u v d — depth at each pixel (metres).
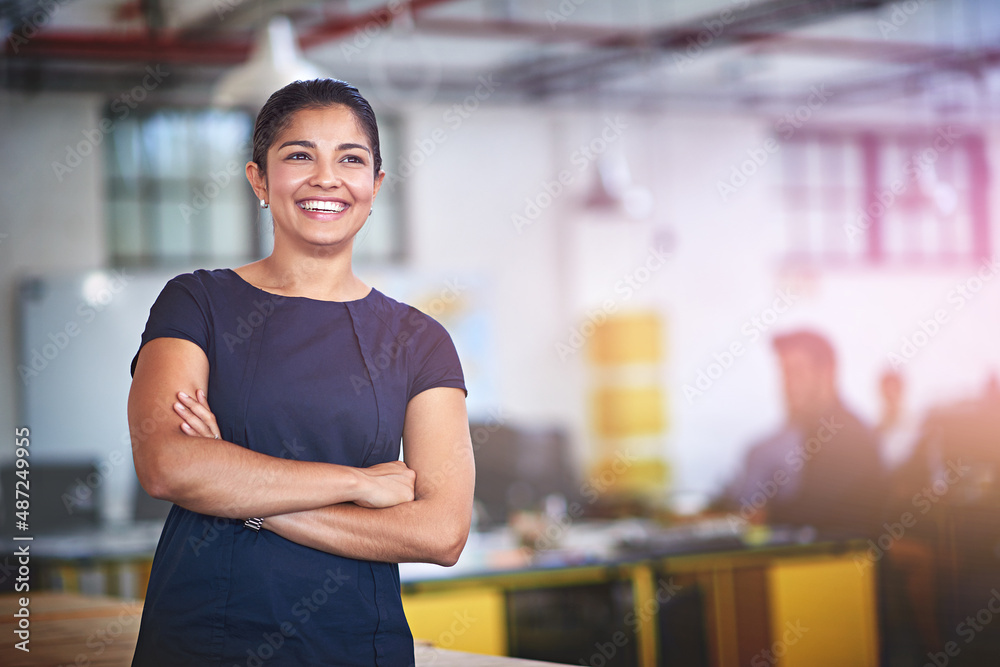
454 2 6.46
